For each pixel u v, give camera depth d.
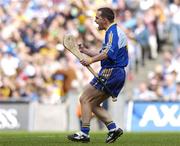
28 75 64.75
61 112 56.59
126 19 72.50
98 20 27.94
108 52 27.47
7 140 29.98
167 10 74.25
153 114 56.03
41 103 56.41
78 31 69.88
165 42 73.25
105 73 27.83
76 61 64.94
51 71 63.91
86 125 27.92
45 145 26.11
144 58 70.81
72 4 72.38
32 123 55.88
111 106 56.16
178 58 68.25
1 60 65.62
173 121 55.81
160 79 65.50
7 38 69.69
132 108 56.25
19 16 72.75
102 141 29.14
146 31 71.19
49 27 71.38
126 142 28.64
